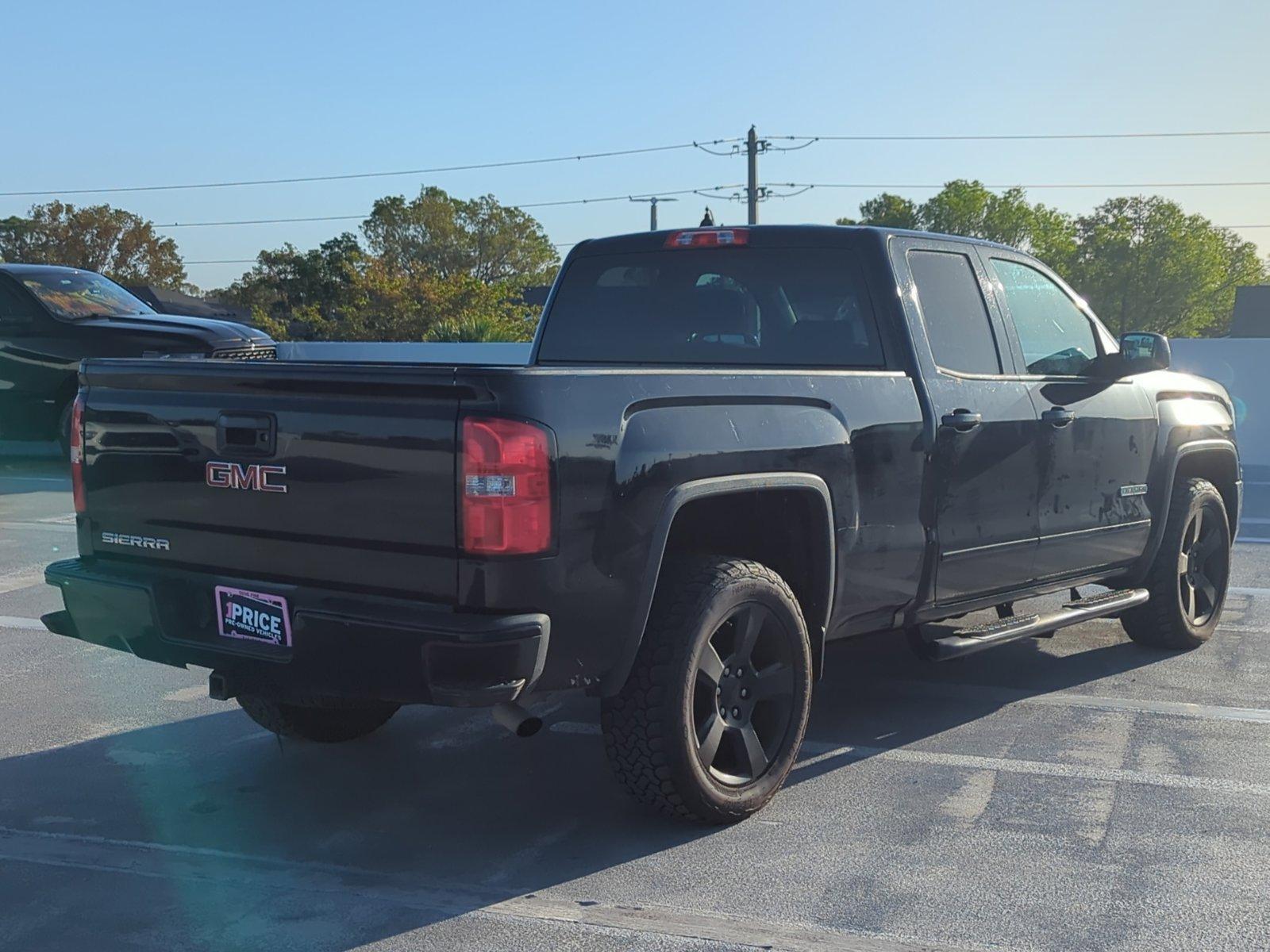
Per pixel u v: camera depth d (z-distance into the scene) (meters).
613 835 3.97
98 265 91.62
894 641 6.54
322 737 4.80
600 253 5.43
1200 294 122.56
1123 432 5.68
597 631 3.55
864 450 4.34
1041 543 5.24
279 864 3.75
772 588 4.04
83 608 4.07
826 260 4.88
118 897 3.52
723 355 5.10
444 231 116.69
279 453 3.63
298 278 73.75
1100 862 3.74
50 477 13.71
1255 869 3.69
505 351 17.75
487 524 3.32
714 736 3.94
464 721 5.23
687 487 3.72
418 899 3.50
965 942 3.23
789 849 3.85
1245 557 9.07
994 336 5.16
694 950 3.20
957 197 128.38
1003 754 4.76
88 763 4.69
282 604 3.62
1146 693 5.59
